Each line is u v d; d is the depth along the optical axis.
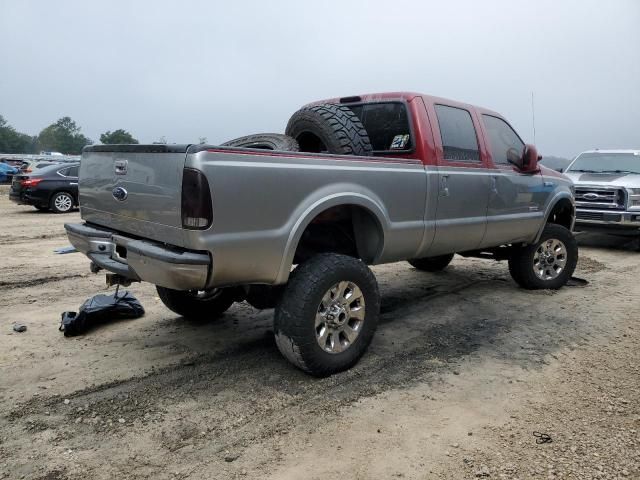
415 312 5.55
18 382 3.69
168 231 3.27
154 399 3.48
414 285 6.73
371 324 4.04
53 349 4.30
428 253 4.81
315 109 4.39
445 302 5.94
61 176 15.45
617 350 4.47
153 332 4.75
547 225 6.38
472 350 4.45
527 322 5.23
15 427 3.11
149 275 3.34
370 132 4.93
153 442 2.98
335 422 3.22
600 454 2.91
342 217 4.17
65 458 2.81
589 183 10.11
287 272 3.56
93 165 3.99
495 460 2.84
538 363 4.18
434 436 3.08
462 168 4.91
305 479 2.67
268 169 3.36
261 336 4.70
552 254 6.51
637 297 6.25
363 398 3.54
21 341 4.46
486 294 6.30
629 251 9.98
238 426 3.16
